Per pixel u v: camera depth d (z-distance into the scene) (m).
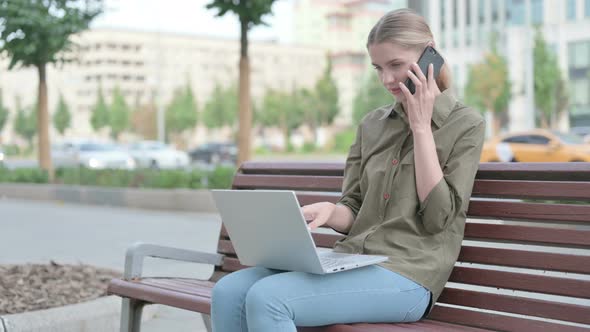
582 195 2.81
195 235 10.63
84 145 35.09
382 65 2.98
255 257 2.96
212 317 2.96
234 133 89.06
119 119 95.88
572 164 2.86
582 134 33.69
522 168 2.97
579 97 58.34
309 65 130.12
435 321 3.04
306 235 2.64
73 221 12.97
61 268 6.12
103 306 4.80
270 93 87.44
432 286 2.90
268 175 3.99
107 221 12.83
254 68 126.62
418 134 2.85
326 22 134.62
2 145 92.56
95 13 19.83
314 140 81.12
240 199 2.83
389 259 2.91
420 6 10.80
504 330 2.89
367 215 3.08
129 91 121.62
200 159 53.44
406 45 2.92
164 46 122.75
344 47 132.75
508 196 3.02
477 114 2.98
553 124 50.81
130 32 121.75
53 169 21.55
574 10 58.00
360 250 3.01
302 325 2.77
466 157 2.92
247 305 2.72
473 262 3.07
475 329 2.90
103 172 18.83
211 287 3.54
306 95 82.69
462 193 2.88
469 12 65.12
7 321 4.39
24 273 5.89
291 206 2.63
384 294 2.80
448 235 2.95
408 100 2.85
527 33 45.06
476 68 51.44
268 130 101.94
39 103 21.17
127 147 39.38
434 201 2.84
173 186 16.41
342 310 2.78
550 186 2.89
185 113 91.25
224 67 125.88
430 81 2.86
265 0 14.70
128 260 3.63
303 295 2.72
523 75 54.22
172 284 3.54
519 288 2.92
